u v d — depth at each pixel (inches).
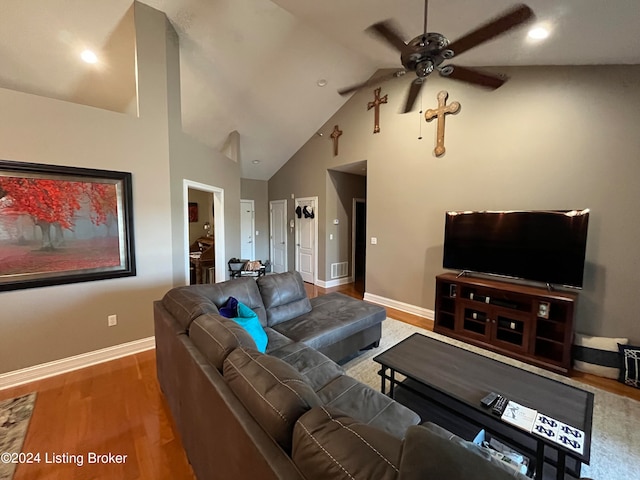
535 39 92.7
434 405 77.4
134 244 116.7
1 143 89.1
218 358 53.5
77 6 110.1
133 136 114.8
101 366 107.5
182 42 138.3
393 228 177.9
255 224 294.8
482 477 24.3
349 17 110.0
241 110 193.2
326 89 187.5
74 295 104.7
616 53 93.7
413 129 164.2
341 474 28.0
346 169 229.1
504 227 123.6
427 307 164.2
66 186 100.5
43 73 136.6
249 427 38.3
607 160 106.0
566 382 100.0
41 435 73.7
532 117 121.9
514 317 115.9
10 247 92.3
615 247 105.9
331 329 101.6
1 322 92.1
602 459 68.5
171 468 65.3
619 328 106.5
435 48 74.4
